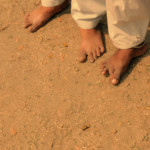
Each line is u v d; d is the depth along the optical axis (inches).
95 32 82.4
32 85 80.6
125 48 77.0
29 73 81.8
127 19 72.8
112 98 77.7
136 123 75.3
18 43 85.5
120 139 74.4
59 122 76.8
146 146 73.5
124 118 75.9
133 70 79.4
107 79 79.4
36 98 79.2
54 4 85.6
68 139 75.5
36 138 75.9
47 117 77.4
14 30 87.4
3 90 80.6
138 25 74.2
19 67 82.7
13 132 76.7
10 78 81.7
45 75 81.2
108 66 78.8
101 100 77.8
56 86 80.0
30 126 77.0
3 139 76.4
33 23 86.4
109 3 71.7
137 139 74.1
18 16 89.3
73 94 78.9
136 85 78.2
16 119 77.8
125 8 71.1
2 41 86.1
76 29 85.7
